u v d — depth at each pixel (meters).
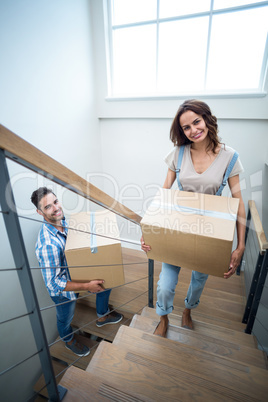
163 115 2.04
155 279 2.14
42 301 1.76
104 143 2.42
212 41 1.80
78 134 2.03
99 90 2.18
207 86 1.95
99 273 1.40
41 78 1.54
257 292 1.25
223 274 0.94
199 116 0.95
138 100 2.07
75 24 1.77
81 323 1.88
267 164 1.80
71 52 1.78
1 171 0.48
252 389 0.86
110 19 1.96
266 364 1.09
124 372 0.87
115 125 2.30
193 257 0.93
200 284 1.23
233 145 1.93
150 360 0.91
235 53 1.79
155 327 1.33
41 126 1.60
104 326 1.85
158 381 0.85
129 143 2.32
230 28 1.72
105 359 0.92
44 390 1.73
